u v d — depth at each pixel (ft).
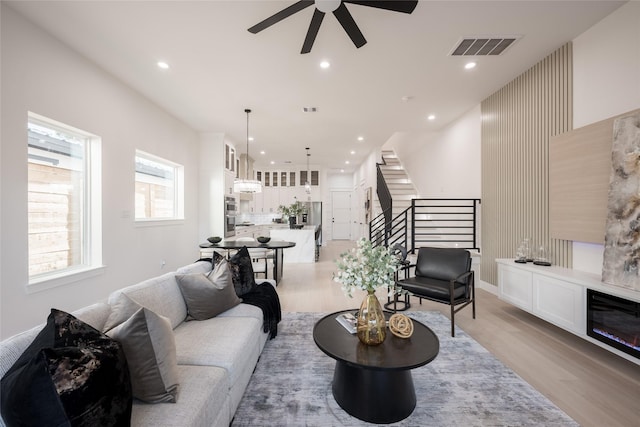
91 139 11.13
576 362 7.63
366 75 11.73
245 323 6.84
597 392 6.37
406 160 28.27
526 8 8.01
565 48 9.86
